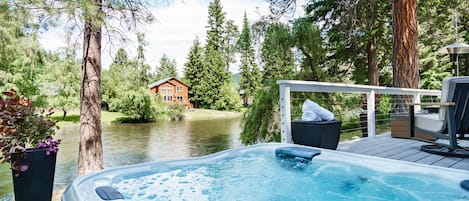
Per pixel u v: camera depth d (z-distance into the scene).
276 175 2.67
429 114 3.63
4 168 7.52
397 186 2.24
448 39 11.90
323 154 2.81
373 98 4.52
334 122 3.40
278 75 8.49
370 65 10.30
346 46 10.36
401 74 6.12
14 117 2.60
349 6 8.31
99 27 4.30
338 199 2.14
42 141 2.67
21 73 12.76
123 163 9.38
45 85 14.44
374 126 4.54
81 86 5.10
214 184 2.49
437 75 12.46
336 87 3.96
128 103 21.42
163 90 30.64
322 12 9.87
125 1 4.57
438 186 2.11
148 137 14.59
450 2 10.75
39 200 2.60
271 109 8.21
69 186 2.02
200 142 13.09
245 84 27.28
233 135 14.95
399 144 3.94
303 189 2.36
